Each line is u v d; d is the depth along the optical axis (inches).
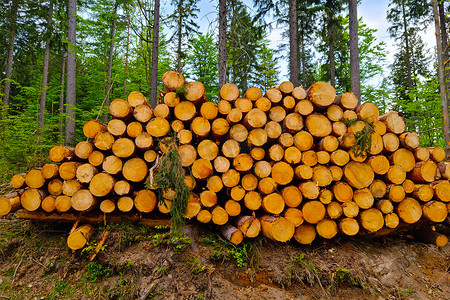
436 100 295.6
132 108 127.9
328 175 119.4
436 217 121.8
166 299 102.0
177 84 125.2
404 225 132.3
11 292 106.6
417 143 128.3
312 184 118.1
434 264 126.6
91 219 123.3
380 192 123.6
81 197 115.0
